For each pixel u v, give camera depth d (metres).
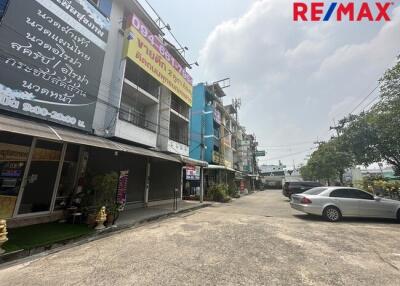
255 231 7.32
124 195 10.58
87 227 7.15
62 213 7.92
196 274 3.92
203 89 24.47
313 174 35.72
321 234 6.91
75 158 8.66
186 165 16.89
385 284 3.57
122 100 12.12
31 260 4.75
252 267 4.24
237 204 17.14
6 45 6.17
